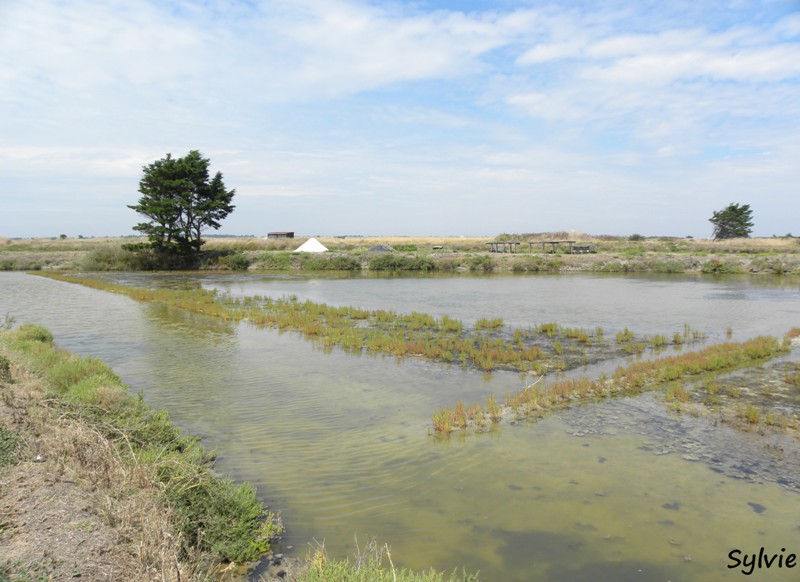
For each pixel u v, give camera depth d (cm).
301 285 3838
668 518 622
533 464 770
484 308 2523
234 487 649
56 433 678
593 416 979
